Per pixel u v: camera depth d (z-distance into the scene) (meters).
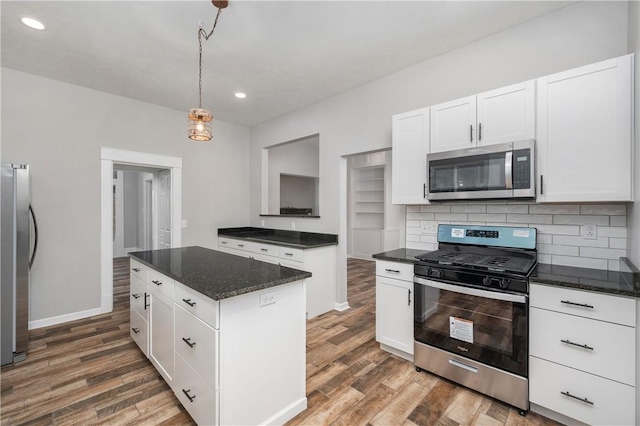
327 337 2.92
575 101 1.81
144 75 3.15
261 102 3.95
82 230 3.41
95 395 2.00
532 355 1.78
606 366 1.56
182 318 1.81
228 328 1.50
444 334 2.14
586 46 2.06
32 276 3.11
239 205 5.01
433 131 2.45
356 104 3.48
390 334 2.53
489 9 2.14
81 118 3.41
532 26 2.27
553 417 1.76
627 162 1.66
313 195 7.94
